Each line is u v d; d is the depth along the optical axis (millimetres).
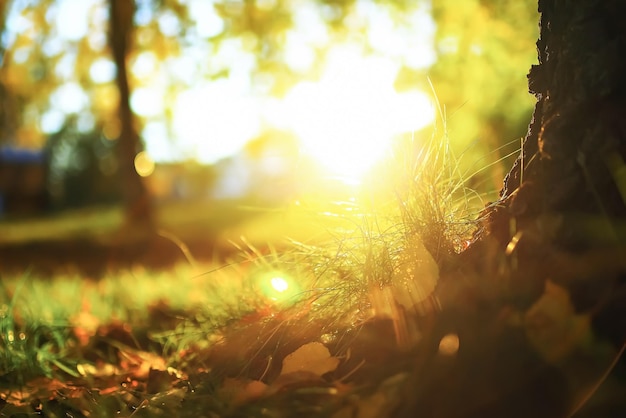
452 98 6625
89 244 15570
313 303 3074
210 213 21234
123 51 17359
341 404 2291
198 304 4793
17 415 2928
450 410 2242
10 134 21000
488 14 6578
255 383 2535
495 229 2631
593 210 2408
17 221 32156
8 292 6426
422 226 2848
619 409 2227
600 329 2285
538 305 2307
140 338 4574
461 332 2393
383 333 2627
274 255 3535
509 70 6406
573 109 2486
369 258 2854
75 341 4469
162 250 14398
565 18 2607
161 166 27172
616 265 2305
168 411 2584
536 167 2559
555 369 2256
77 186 41406
